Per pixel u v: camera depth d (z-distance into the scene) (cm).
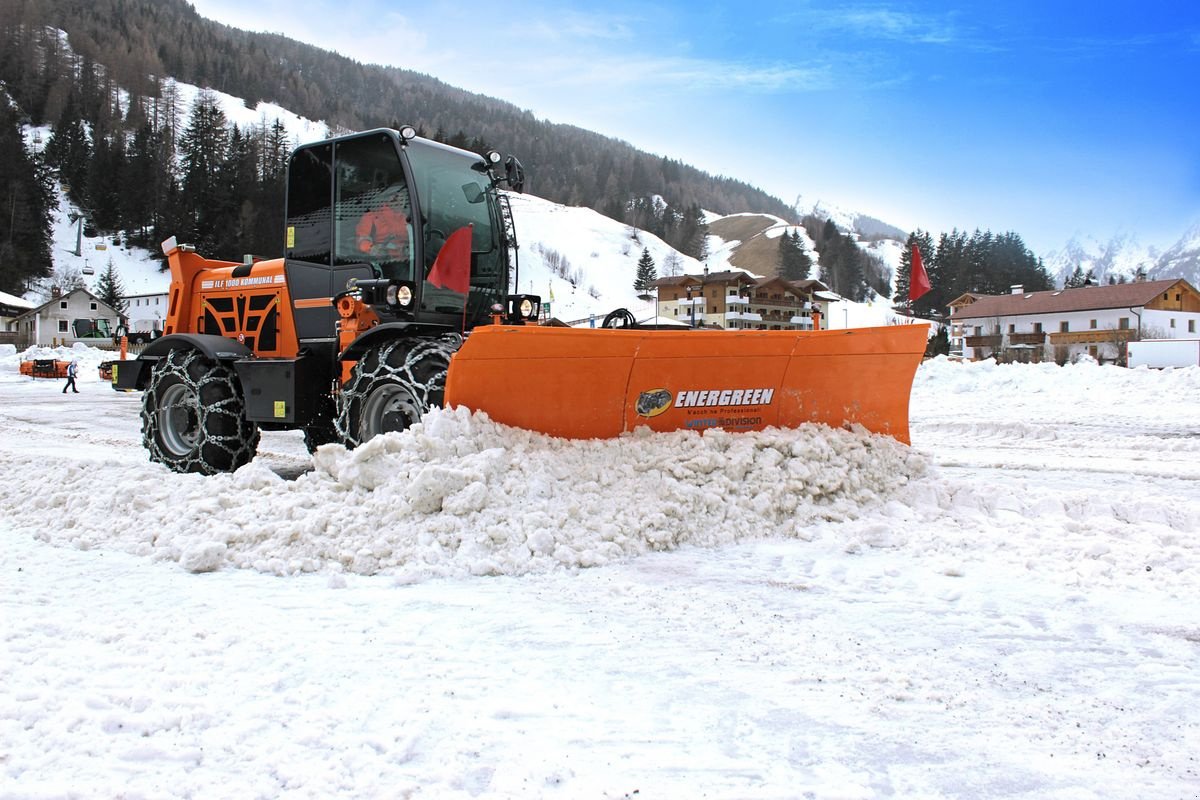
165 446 737
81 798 200
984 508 516
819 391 563
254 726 235
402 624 325
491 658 291
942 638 316
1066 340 5491
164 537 440
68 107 9775
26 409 1702
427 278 605
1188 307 5388
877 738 235
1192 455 876
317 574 399
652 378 514
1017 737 237
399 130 605
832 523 486
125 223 8788
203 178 8181
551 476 459
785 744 231
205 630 313
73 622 323
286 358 680
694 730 238
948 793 207
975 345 5778
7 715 242
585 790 205
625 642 308
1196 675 281
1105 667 288
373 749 224
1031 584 386
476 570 396
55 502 527
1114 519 486
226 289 749
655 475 480
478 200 658
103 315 6253
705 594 368
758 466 508
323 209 661
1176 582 383
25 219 7794
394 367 538
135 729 234
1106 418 1236
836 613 345
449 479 431
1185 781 213
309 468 779
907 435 592
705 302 6450
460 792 204
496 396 483
